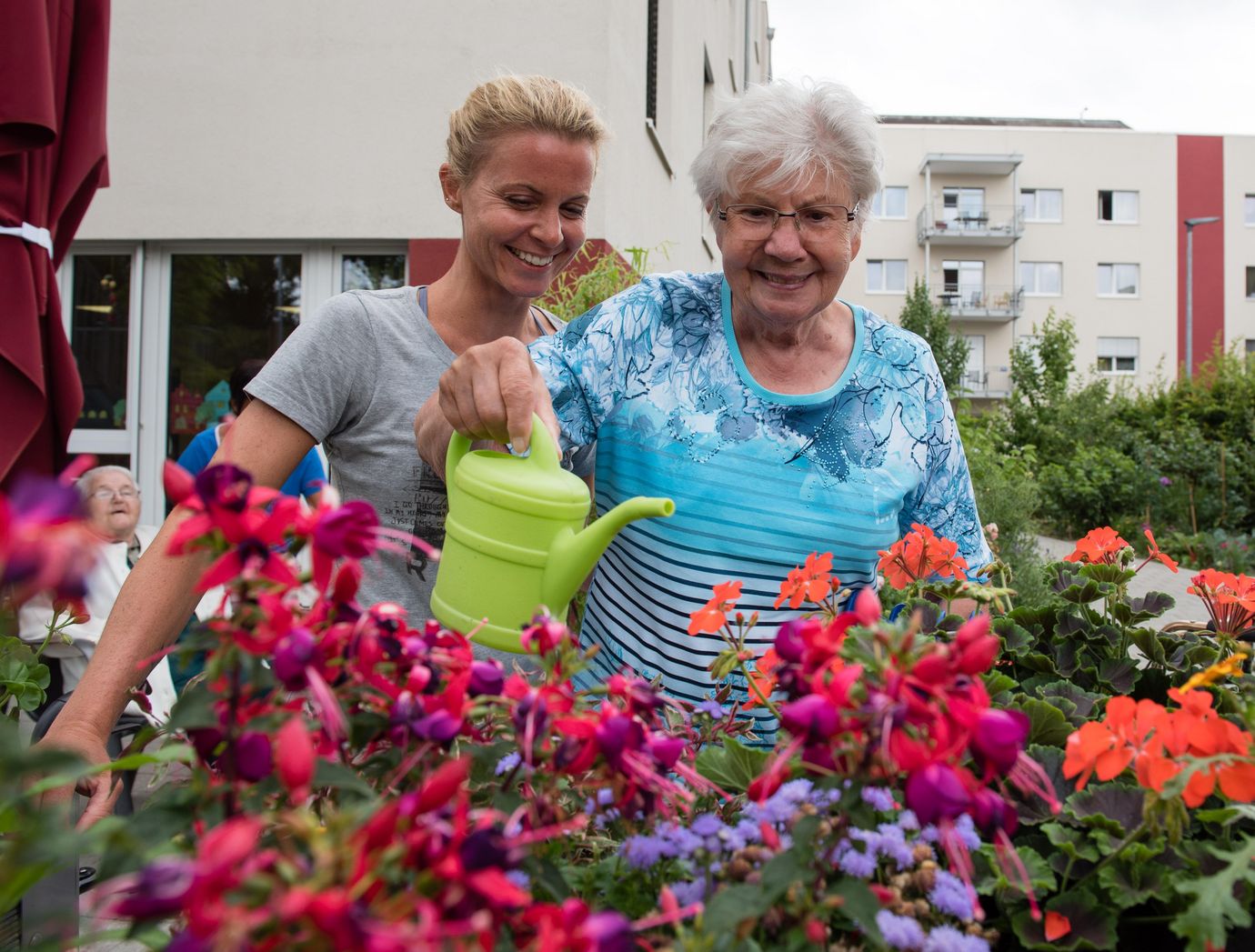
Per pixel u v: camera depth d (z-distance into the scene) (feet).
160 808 1.85
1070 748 2.38
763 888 1.88
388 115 17.04
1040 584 13.51
